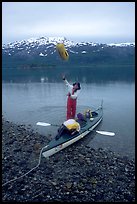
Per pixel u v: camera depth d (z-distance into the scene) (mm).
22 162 14219
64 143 16359
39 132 20953
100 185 12266
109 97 37406
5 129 20891
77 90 19844
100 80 63344
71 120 17812
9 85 57375
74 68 134875
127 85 51625
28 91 46500
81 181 12492
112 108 29859
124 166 14445
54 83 59344
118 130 21344
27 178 12602
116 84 53969
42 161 14508
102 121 24109
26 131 20594
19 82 63812
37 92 44719
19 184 12062
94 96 38375
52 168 13695
